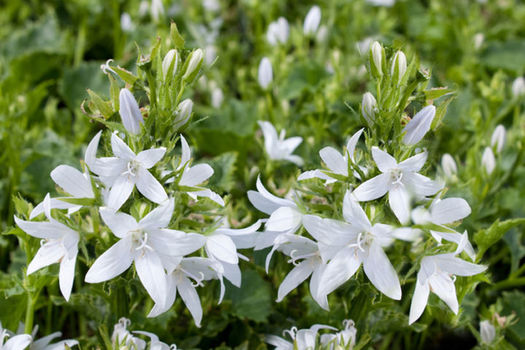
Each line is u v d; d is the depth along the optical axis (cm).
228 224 33
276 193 34
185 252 26
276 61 47
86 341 32
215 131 43
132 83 27
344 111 43
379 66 26
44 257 27
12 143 39
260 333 35
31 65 50
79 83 50
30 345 30
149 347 28
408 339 37
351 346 28
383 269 26
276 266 35
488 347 33
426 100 27
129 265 26
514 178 43
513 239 38
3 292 31
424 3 76
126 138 27
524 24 69
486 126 44
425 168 28
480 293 38
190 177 27
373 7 67
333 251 26
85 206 27
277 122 45
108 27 59
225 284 35
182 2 60
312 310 33
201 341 35
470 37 58
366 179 27
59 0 61
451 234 26
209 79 52
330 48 59
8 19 59
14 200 29
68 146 41
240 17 65
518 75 57
